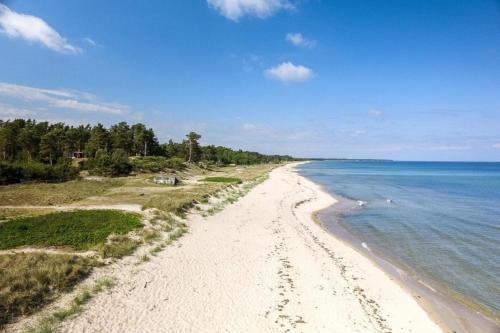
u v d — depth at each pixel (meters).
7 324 11.59
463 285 18.83
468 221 36.06
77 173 54.56
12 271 14.64
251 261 20.27
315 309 14.89
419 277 19.94
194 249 21.52
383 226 33.50
